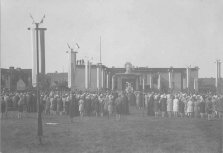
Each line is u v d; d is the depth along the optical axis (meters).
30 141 16.78
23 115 26.97
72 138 17.38
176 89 71.25
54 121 22.81
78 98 27.67
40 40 22.16
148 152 14.94
